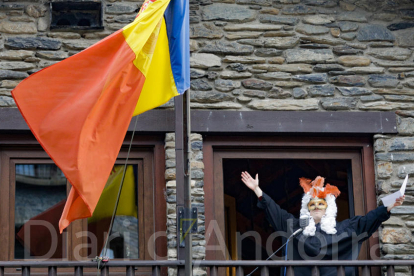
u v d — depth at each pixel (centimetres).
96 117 575
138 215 776
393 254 762
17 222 764
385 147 794
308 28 820
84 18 810
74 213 590
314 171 1004
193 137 773
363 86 809
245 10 816
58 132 561
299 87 803
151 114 775
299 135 798
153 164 784
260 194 741
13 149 774
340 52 815
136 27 598
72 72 578
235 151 801
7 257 748
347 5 832
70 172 556
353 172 807
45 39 787
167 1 617
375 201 791
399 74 815
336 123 793
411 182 783
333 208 736
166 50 631
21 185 773
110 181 785
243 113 786
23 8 793
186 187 630
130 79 593
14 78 774
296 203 1020
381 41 825
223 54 803
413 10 838
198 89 789
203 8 812
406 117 804
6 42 780
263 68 802
